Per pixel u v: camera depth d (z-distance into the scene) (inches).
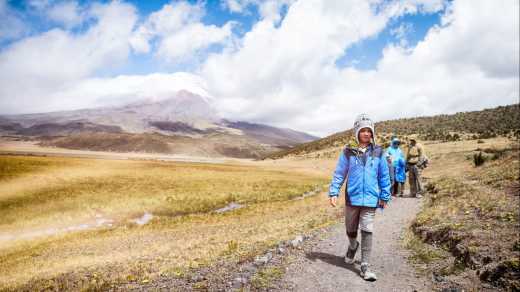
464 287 173.6
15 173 1835.6
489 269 180.7
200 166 2847.0
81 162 2517.2
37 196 1357.0
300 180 1951.3
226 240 503.8
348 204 211.6
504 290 162.4
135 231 884.6
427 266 214.1
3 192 1411.2
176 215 1130.7
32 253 730.2
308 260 236.5
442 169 1195.9
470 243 224.2
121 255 555.2
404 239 290.7
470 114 4163.4
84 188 1528.1
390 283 189.8
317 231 348.5
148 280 243.4
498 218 283.0
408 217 399.9
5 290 392.2
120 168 2297.0
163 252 496.7
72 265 519.8
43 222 1052.5
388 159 572.1
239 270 219.5
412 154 572.4
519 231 236.1
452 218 310.8
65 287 317.7
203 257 320.5
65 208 1197.7
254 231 573.9
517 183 447.8
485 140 2416.3
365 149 204.5
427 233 285.9
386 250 261.3
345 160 209.3
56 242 829.2
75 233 920.9
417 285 183.9
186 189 1540.4
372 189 200.5
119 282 268.5
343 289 181.8
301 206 1012.5
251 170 2637.8
